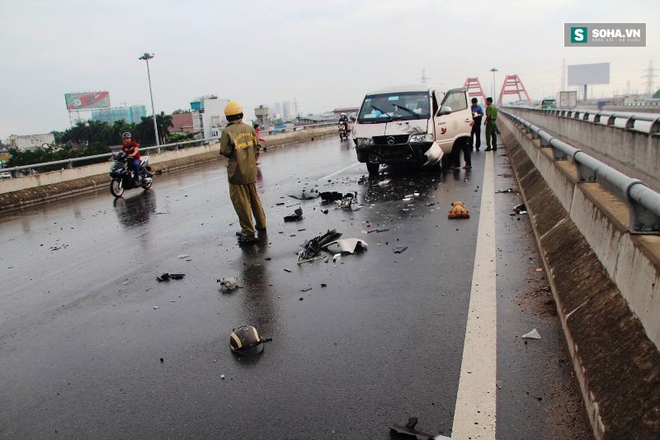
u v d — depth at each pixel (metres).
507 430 2.67
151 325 4.60
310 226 7.88
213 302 5.03
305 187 12.17
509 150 16.08
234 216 9.37
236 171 6.97
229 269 6.07
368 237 6.91
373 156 12.24
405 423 2.81
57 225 10.42
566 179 5.44
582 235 4.37
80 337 4.49
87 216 11.19
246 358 3.79
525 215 7.44
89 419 3.19
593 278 3.56
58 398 3.48
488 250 5.84
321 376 3.42
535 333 3.68
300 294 5.02
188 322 4.59
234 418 3.04
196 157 23.62
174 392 3.41
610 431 2.28
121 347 4.20
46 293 5.85
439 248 6.11
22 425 3.20
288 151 27.19
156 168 20.34
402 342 3.79
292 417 2.99
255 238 7.16
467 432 2.68
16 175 14.91
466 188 10.20
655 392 2.18
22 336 4.64
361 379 3.33
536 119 30.98
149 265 6.57
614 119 12.67
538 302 4.23
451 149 12.83
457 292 4.65
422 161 11.95
